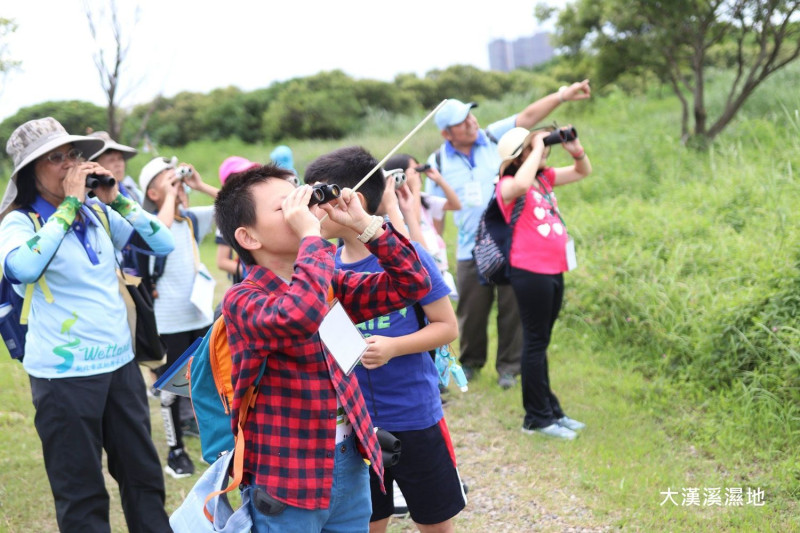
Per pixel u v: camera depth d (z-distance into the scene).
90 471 3.05
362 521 2.37
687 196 8.04
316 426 2.14
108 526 3.14
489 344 6.64
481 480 4.28
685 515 3.69
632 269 6.21
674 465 4.23
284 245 2.20
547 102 5.77
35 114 14.94
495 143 5.95
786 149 8.37
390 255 2.28
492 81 27.88
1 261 2.98
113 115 11.51
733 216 7.05
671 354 5.49
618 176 9.77
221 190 2.26
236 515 2.15
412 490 2.83
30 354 3.05
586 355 5.99
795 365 4.52
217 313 2.49
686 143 10.73
